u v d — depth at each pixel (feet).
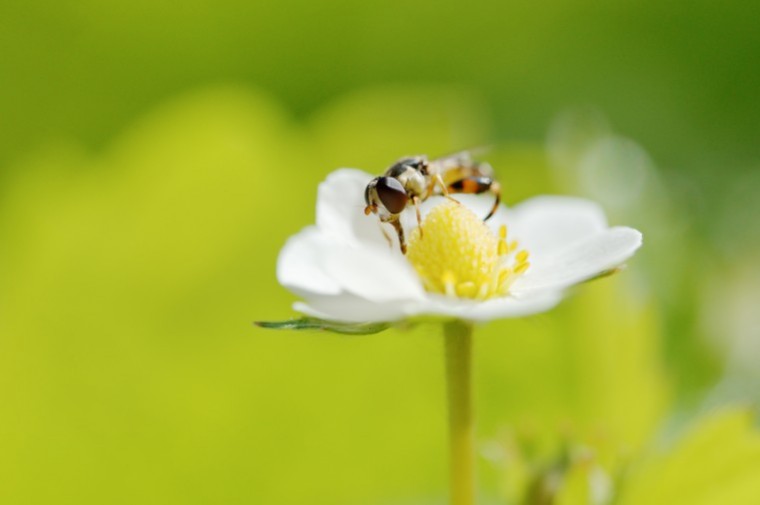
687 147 0.64
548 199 0.46
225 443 0.54
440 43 0.64
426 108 0.56
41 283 0.54
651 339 0.51
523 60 0.64
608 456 0.44
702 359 0.56
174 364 0.54
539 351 0.53
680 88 0.65
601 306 0.51
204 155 0.55
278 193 0.55
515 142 0.64
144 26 0.61
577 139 0.56
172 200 0.54
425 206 0.47
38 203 0.55
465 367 0.42
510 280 0.44
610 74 0.65
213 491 0.54
